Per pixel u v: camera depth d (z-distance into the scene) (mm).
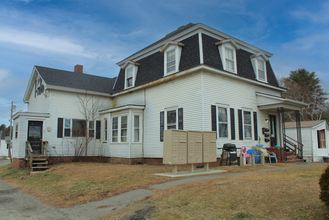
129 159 16094
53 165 16125
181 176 9703
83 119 19047
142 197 7297
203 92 13359
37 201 8375
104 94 20203
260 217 5055
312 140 18922
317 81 41062
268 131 16719
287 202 5516
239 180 7977
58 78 19109
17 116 17047
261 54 17203
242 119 15312
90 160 18781
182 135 10180
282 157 15789
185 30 15000
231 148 13180
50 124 17453
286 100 15094
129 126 16531
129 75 19234
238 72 15500
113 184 9172
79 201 7746
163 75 15961
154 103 16516
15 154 17125
